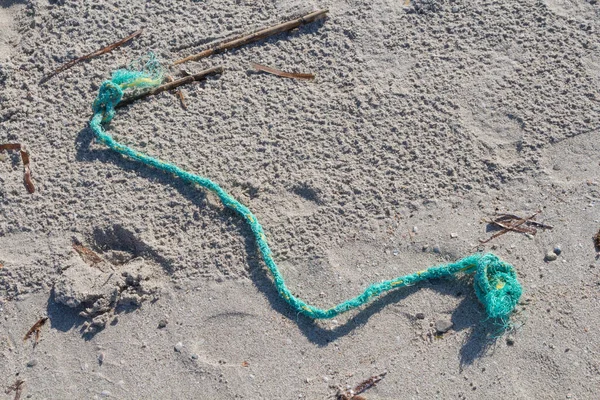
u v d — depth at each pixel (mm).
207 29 1188
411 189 1086
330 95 1141
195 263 1056
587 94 1133
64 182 1097
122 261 1062
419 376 1006
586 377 1000
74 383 1012
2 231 1074
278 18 1193
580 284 1037
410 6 1196
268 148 1110
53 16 1197
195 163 1103
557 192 1080
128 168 1102
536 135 1110
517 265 1048
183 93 1146
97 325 1030
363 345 1021
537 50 1163
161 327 1031
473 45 1168
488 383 1000
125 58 1170
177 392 1006
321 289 1046
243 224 1071
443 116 1123
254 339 1025
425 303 1036
